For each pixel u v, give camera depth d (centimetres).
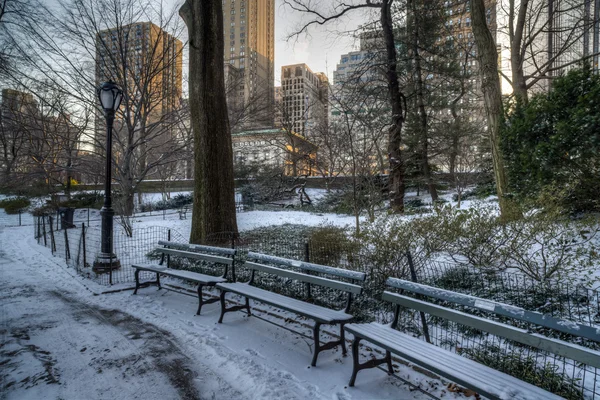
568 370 330
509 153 883
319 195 3347
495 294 496
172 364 376
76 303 611
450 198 2484
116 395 316
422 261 597
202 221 1019
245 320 512
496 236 583
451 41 1958
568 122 713
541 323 238
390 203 1586
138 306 591
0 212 3353
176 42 2014
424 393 293
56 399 310
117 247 1218
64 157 2067
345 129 1460
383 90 1667
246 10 8250
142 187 3984
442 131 2348
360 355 384
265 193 3088
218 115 1030
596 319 391
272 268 510
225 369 363
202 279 549
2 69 1627
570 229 561
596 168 687
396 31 1878
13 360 389
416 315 470
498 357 344
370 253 570
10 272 873
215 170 1019
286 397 306
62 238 1531
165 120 2011
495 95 998
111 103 844
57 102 1927
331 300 536
